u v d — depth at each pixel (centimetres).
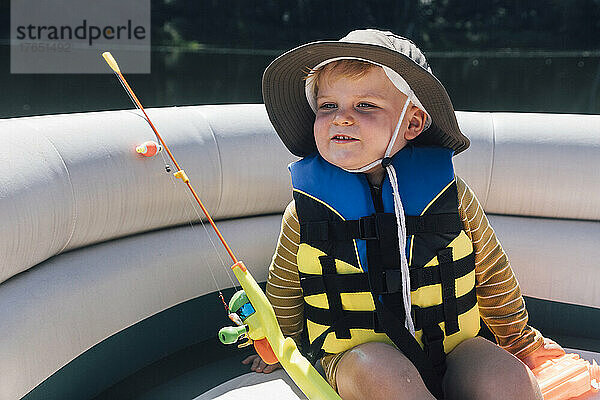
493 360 130
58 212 139
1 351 119
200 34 1443
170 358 176
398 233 135
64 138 149
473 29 1502
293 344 128
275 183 186
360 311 138
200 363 177
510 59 1324
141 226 164
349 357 131
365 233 137
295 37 1500
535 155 188
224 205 181
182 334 178
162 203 166
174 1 1444
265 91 147
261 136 186
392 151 141
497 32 1495
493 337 182
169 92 779
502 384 126
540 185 187
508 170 189
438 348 138
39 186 135
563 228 187
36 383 128
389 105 137
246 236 183
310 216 141
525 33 1489
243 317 134
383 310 133
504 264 150
